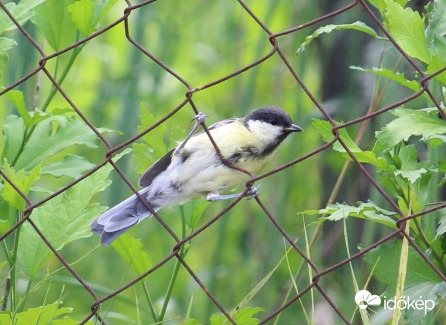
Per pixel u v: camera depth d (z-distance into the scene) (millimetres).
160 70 9734
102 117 10039
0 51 5895
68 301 9758
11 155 6223
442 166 5242
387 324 6871
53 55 4902
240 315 5230
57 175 6129
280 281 9664
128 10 4715
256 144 6375
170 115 4727
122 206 5809
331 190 9852
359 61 9359
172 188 6250
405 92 7789
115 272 10258
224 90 11875
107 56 11484
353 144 5152
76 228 5668
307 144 10297
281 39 10547
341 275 9281
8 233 4988
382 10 5215
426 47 5043
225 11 11250
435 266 4895
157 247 10953
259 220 10445
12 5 5996
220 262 10227
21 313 5215
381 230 8484
